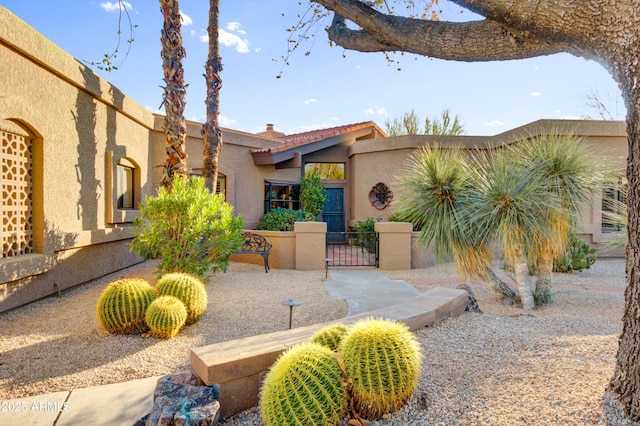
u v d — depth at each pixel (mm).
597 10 2076
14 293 5383
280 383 2344
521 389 2781
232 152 12086
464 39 2670
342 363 2564
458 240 5855
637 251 2305
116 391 3266
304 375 2348
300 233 9680
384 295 6848
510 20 2303
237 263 10391
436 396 2762
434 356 3533
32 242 5891
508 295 6051
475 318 4879
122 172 9086
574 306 5812
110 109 8164
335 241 15477
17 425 2756
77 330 4738
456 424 2402
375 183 13797
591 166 5562
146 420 2762
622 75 2223
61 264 6473
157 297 4922
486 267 6066
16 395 3213
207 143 9477
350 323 3920
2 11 4840
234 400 2857
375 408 2488
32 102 5629
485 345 3805
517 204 5230
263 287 7484
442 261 6246
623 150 10703
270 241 10047
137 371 3680
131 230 9094
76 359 3908
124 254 8984
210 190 9383
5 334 4539
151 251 7047
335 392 2377
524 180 5414
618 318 4934
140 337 4523
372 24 3145
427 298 5004
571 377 2916
